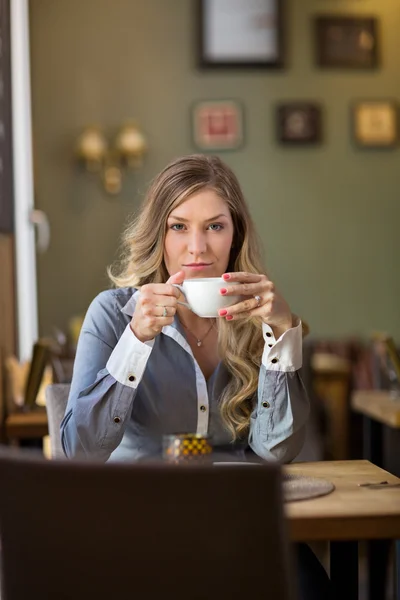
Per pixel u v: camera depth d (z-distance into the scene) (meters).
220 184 1.93
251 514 1.05
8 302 4.07
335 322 7.02
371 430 3.41
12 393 3.20
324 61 6.94
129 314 1.94
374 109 6.99
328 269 7.01
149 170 6.83
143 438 1.93
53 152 6.72
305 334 1.92
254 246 2.03
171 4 6.82
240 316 1.71
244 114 6.91
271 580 1.06
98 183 6.76
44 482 1.08
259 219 6.96
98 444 1.77
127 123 6.68
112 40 6.79
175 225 1.92
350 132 7.00
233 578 1.06
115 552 1.07
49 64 6.72
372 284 7.04
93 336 1.92
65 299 6.72
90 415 1.76
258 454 1.91
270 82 6.94
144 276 1.97
